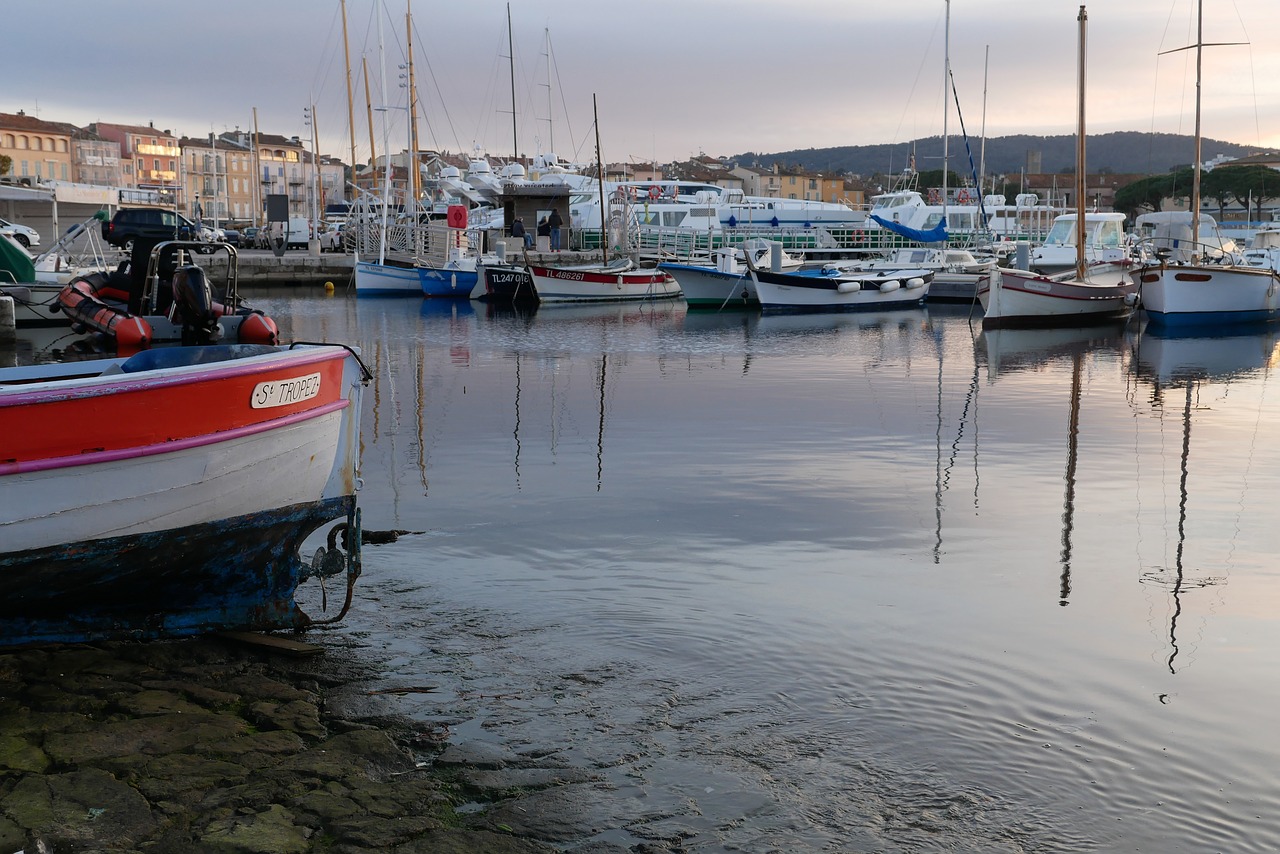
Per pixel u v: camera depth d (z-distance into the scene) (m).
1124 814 4.63
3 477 5.36
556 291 41.56
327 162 147.25
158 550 5.98
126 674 5.76
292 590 6.61
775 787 4.79
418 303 41.59
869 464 11.79
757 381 19.50
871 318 36.56
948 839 4.43
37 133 110.44
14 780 4.61
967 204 64.81
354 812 4.45
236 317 9.05
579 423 14.53
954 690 5.82
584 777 4.84
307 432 6.48
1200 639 6.61
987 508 9.85
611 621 6.79
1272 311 32.56
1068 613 7.06
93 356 13.50
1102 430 14.13
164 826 4.30
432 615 6.86
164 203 59.97
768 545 8.59
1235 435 13.75
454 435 13.50
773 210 57.84
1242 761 5.09
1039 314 32.16
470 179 61.91
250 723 5.26
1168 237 34.31
